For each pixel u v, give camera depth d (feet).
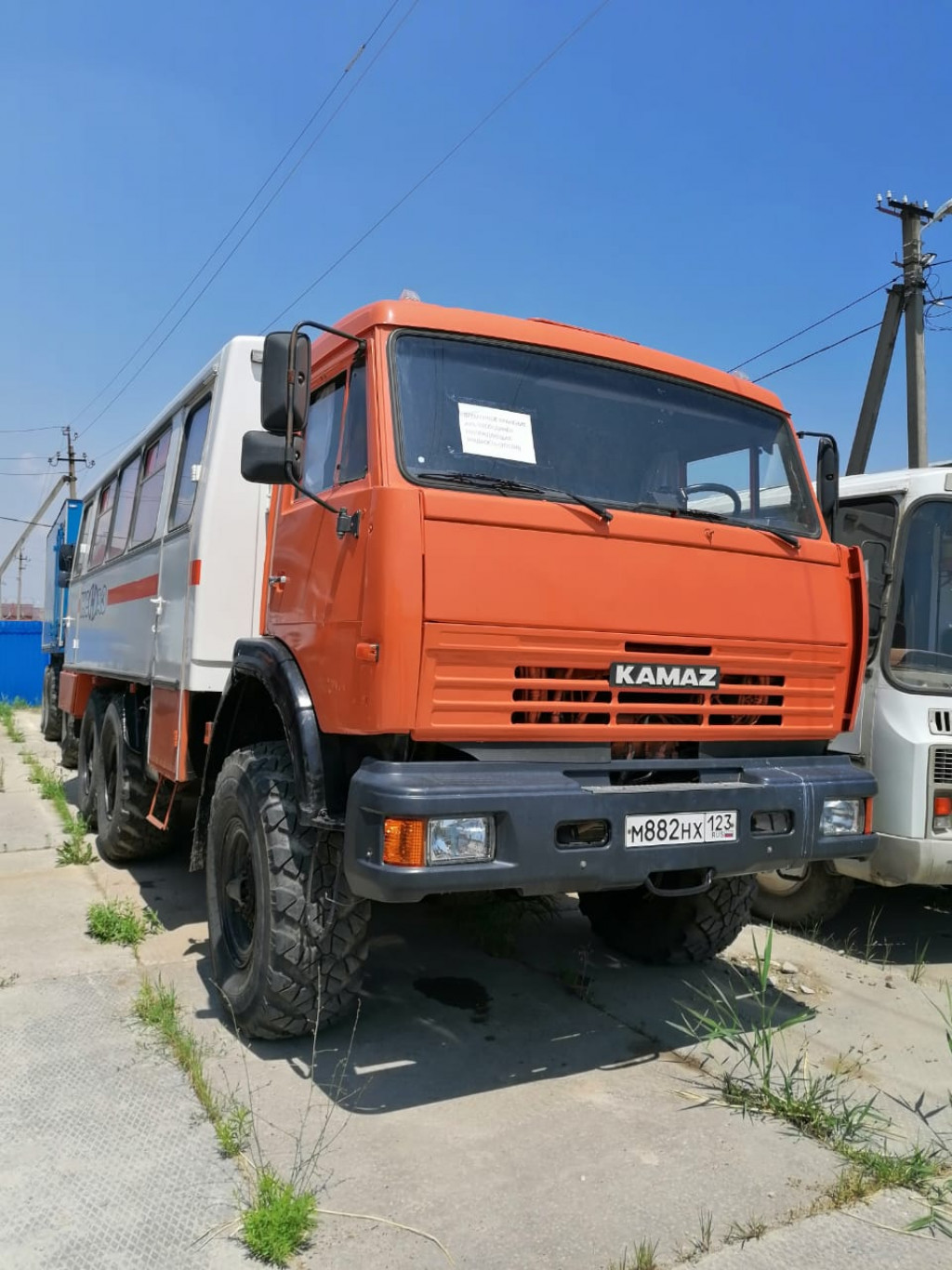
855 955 17.69
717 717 12.60
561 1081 12.13
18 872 21.79
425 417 11.39
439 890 9.88
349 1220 9.08
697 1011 14.48
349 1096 11.52
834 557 13.78
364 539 10.70
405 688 10.25
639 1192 9.65
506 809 10.21
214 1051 12.64
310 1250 8.63
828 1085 12.15
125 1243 8.66
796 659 13.20
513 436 11.93
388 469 10.83
